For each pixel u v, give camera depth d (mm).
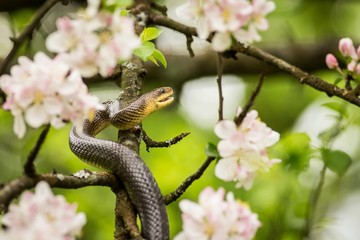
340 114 12242
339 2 18047
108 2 6453
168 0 16828
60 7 15289
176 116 17781
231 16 6781
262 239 13961
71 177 7582
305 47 15914
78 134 9344
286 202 13930
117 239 8070
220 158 7781
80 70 6492
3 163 16312
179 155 16438
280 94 19094
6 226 6457
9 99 6516
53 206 6098
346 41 9336
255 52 10117
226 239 6422
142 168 8477
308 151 12359
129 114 9500
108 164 8664
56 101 6477
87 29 6422
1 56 15328
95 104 6629
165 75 15578
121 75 10719
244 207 6551
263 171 7160
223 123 7105
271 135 7250
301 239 13414
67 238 6180
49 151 16328
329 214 16922
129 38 6508
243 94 18609
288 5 17219
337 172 11633
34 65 6445
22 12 16078
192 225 6391
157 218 8188
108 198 16734
